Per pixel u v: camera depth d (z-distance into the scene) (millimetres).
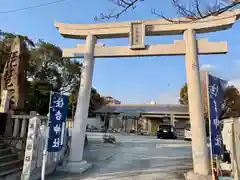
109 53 7043
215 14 3369
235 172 4672
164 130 20656
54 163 6301
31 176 4902
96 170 6430
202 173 5465
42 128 5637
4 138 5965
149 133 26578
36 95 15914
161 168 6840
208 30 6457
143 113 26719
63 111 5340
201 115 5895
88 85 6906
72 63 18438
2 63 10547
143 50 6793
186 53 6441
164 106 28312
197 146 5711
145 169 6668
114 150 11070
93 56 7156
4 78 7918
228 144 5770
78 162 6336
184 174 5938
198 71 6230
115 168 6777
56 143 5031
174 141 17156
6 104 7117
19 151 5781
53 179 5324
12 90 7648
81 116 6680
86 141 12602
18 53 8031
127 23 7000
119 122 29922
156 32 6836
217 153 4918
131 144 13992
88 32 7270
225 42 6336
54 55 16719
